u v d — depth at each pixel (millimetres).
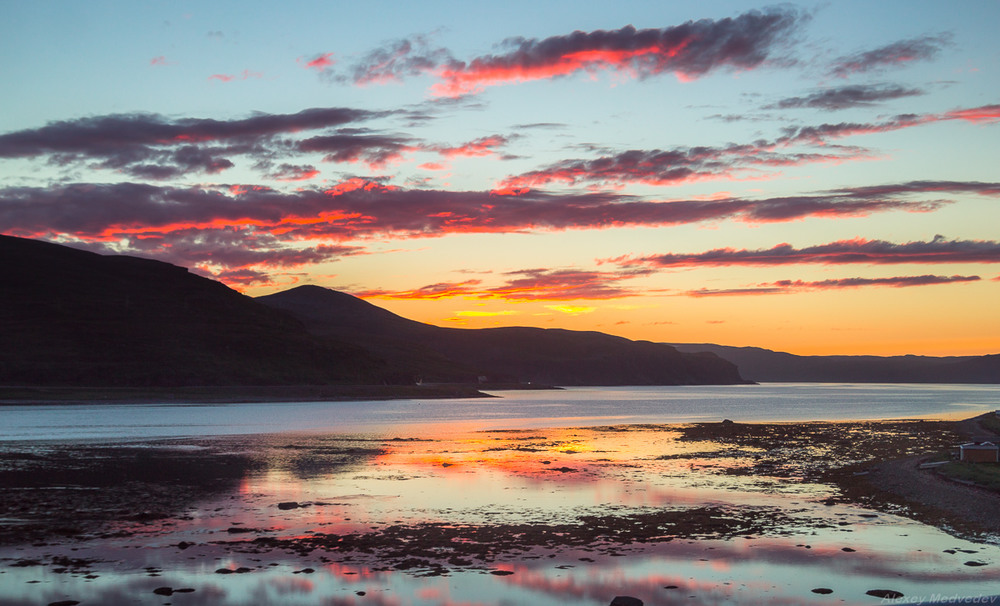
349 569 20234
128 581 18875
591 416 114562
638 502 30938
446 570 20172
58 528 25062
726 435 71062
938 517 27266
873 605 17328
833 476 39750
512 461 47000
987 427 83562
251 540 23516
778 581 19172
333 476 38969
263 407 141750
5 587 18266
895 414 125500
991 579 19297
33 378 175375
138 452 51594
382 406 157625
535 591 18391
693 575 19781
